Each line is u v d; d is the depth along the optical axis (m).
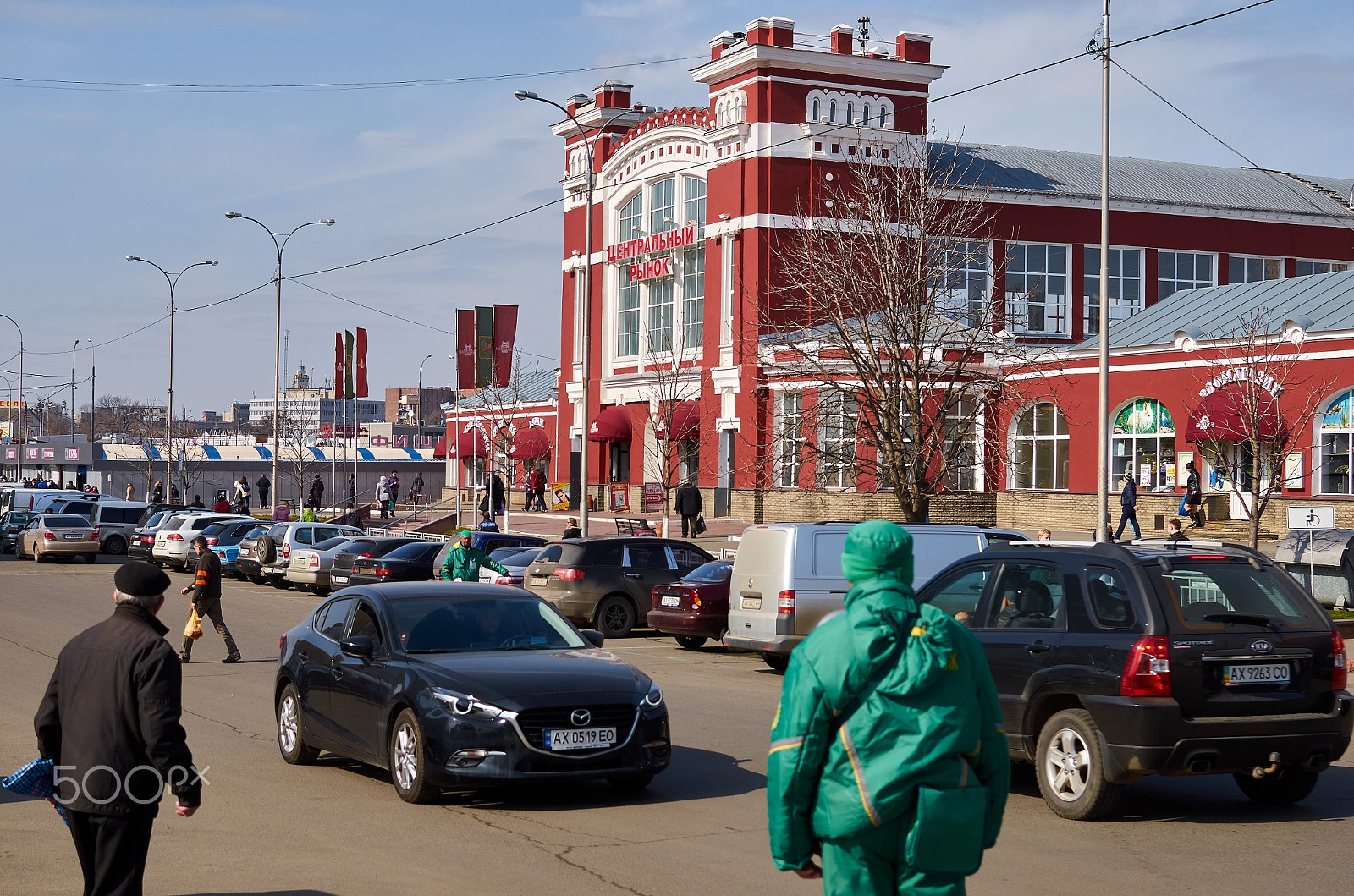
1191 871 7.56
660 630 21.33
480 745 9.04
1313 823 8.91
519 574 25.64
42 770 5.64
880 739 4.05
